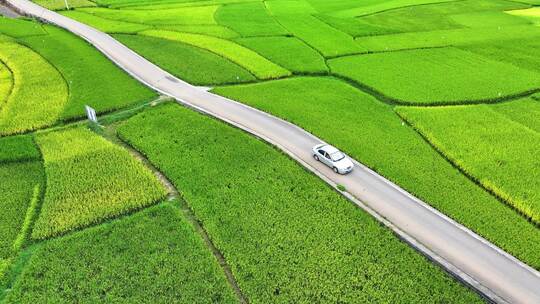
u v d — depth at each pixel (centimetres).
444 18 9331
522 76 6094
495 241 3112
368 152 4181
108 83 5766
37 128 4703
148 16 9269
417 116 4906
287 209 3431
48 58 6675
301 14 9525
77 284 2831
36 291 2781
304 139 4453
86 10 9875
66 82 5850
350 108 5128
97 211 3419
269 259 2995
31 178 3875
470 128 4650
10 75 6106
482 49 7250
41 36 7769
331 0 10981
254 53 6950
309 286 2798
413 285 2795
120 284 2819
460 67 6456
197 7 10112
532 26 8656
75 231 3294
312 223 3291
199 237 3194
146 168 3972
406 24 8869
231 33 8038
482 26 8725
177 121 4759
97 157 4100
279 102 5247
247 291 2766
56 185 3703
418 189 3650
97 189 3672
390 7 10144
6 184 3781
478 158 4100
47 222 3306
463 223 3288
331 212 3391
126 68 6281
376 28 8494
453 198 3553
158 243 3133
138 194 3616
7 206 3519
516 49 7231
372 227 3238
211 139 4409
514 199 3544
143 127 4647
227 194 3616
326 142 4366
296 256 3011
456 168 4034
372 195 3603
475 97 5428
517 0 10881
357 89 5722
